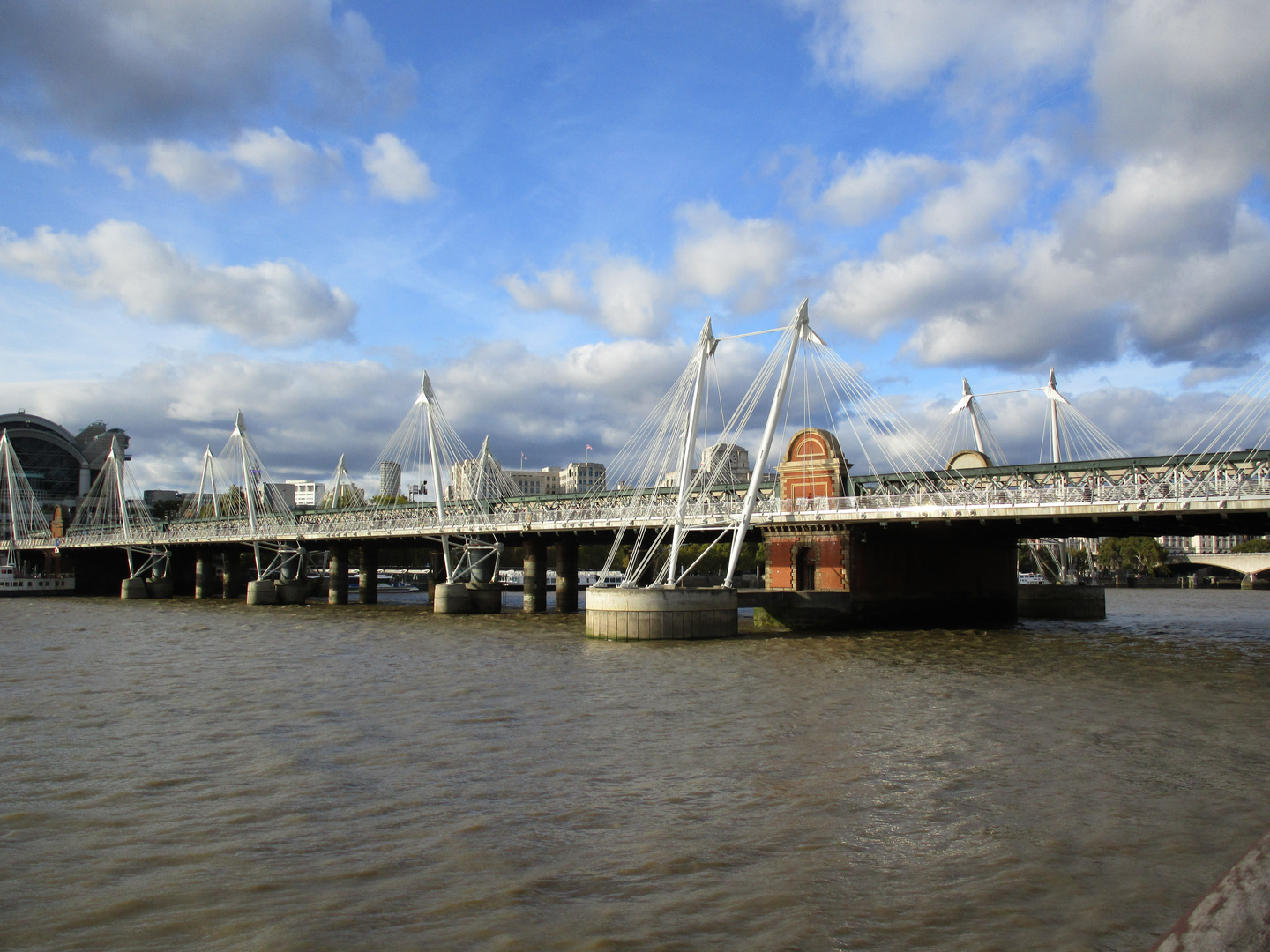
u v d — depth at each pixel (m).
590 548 167.88
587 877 15.00
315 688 35.94
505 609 93.81
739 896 14.18
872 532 65.06
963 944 12.49
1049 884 14.67
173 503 199.12
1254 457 51.31
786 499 65.31
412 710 30.66
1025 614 80.25
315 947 12.51
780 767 22.31
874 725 27.42
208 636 61.72
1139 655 46.66
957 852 16.23
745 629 62.53
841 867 15.42
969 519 55.75
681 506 58.38
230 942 12.66
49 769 22.77
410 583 169.25
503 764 22.75
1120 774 21.64
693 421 59.09
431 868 15.45
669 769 22.19
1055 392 79.62
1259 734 26.23
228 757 23.86
